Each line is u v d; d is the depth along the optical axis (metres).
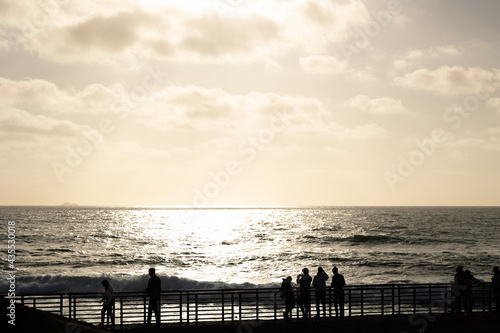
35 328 14.68
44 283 42.38
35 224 132.50
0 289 41.09
